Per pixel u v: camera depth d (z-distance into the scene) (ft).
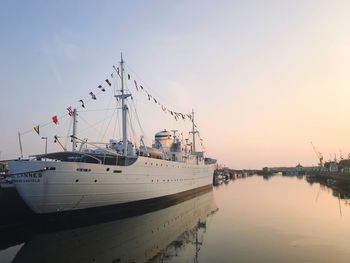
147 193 151.33
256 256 78.84
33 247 86.99
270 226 115.14
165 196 175.01
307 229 109.60
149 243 94.27
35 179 102.32
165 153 208.23
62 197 107.55
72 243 91.61
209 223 122.52
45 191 103.45
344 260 75.46
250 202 191.62
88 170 113.60
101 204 121.80
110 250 86.28
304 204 179.32
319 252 82.07
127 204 136.67
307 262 74.08
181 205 186.39
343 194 244.01
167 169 176.24
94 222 121.60
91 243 92.38
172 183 185.26
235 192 272.10
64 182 107.04
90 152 131.23
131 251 85.92
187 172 218.38
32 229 107.14
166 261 76.69
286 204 179.83
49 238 96.12
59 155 128.36
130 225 119.44
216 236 100.73
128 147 163.73
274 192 267.18
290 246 87.81
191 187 228.84
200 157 282.36
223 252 82.84
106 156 134.51
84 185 112.78
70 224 113.29
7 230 105.91
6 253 81.61
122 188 130.52
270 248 85.92
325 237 97.91
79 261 76.69
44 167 102.94
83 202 114.21
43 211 105.40
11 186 112.78
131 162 144.46
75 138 135.23
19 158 116.26
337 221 124.57
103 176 119.75
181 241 95.81
